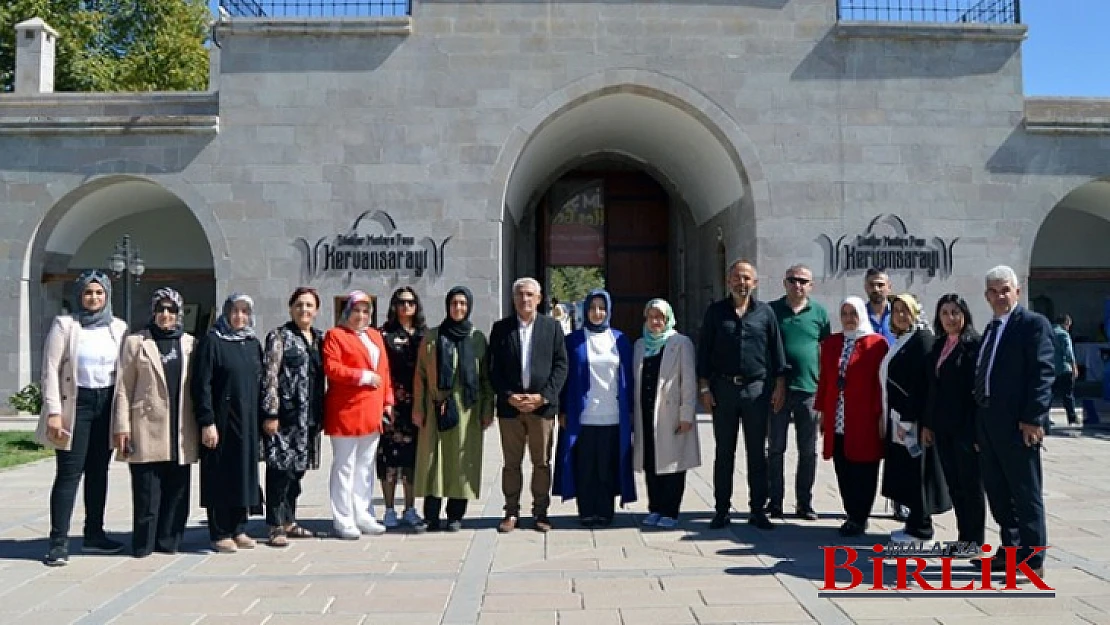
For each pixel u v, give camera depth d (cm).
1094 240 2528
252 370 785
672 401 854
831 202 1831
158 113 1902
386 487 880
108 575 691
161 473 765
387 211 1808
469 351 839
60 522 727
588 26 1833
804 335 909
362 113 1817
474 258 1806
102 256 2416
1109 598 601
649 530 841
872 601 598
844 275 1822
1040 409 636
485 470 1222
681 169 2395
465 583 655
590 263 2797
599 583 652
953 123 1852
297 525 836
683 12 1839
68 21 2752
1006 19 1912
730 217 2109
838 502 980
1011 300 670
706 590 631
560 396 869
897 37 1844
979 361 679
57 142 1839
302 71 1820
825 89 1844
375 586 651
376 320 1797
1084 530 816
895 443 798
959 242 1838
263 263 1802
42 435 723
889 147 1841
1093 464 1216
